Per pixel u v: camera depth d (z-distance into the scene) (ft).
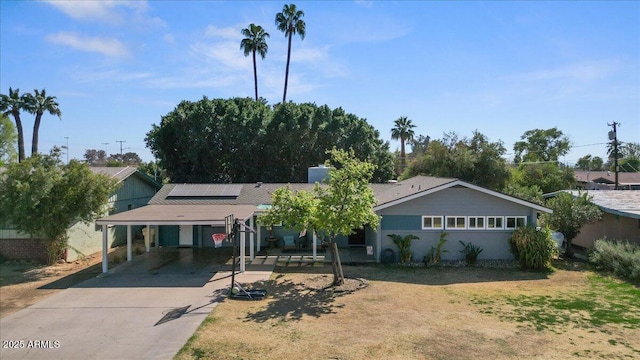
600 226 68.85
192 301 41.52
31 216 55.42
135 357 28.50
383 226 62.08
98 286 47.52
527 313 37.83
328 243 66.08
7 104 148.66
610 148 232.53
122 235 80.38
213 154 118.01
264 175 122.93
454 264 59.47
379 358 28.14
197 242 75.20
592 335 32.32
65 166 58.13
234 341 31.09
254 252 68.23
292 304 40.63
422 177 88.22
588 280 50.34
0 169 65.77
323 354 28.84
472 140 122.83
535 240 56.13
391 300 42.09
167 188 80.48
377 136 138.72
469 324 34.94
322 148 125.49
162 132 119.03
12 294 44.42
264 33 168.45
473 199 61.62
